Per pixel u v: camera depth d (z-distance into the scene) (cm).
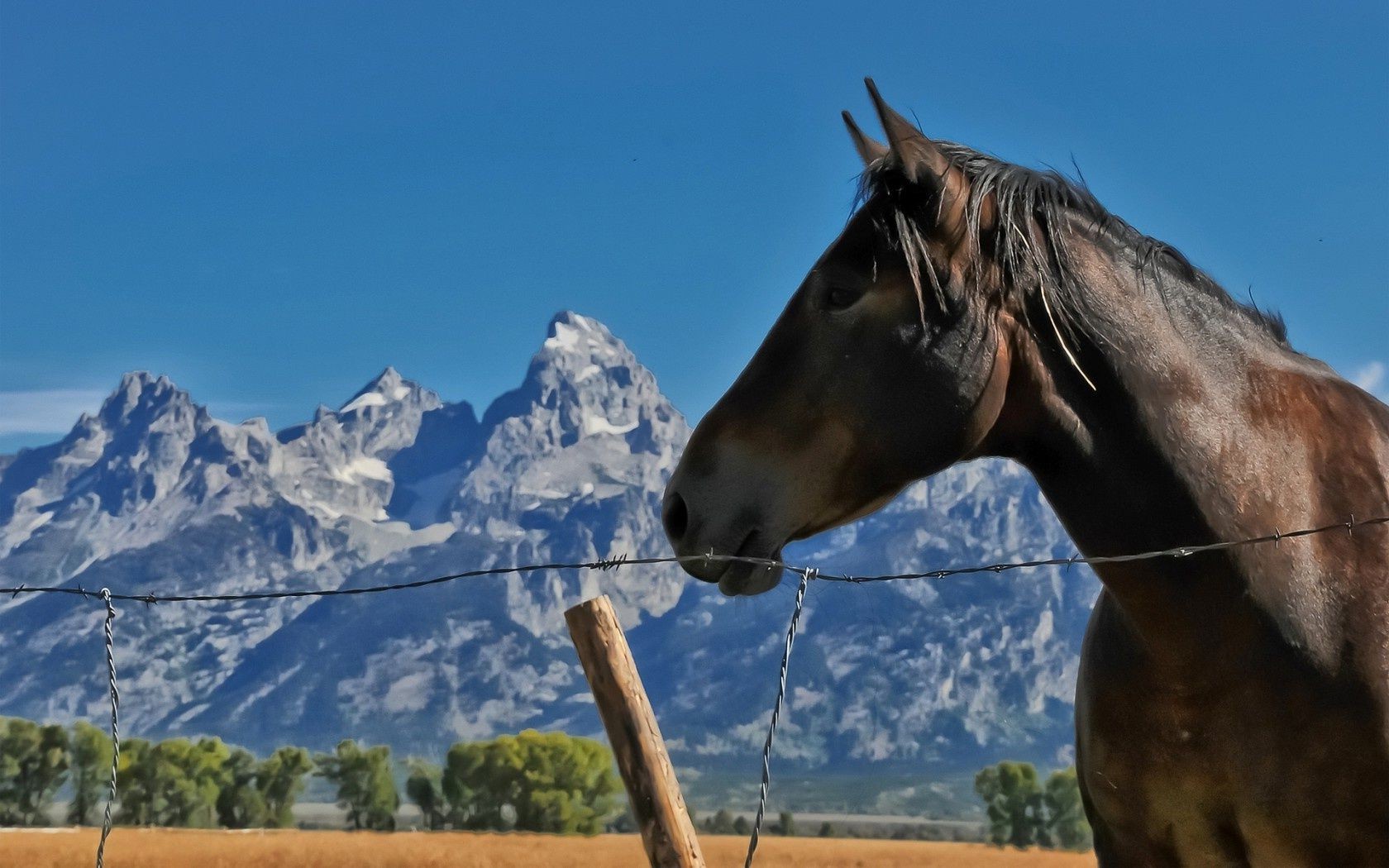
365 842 6569
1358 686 338
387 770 9625
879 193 352
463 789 8812
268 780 9356
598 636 313
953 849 8469
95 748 9019
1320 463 365
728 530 348
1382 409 399
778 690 318
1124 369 345
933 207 339
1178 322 362
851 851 7419
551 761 8806
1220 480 346
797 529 349
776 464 347
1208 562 338
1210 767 352
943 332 338
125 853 5006
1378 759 335
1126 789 375
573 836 8488
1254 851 353
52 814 8775
